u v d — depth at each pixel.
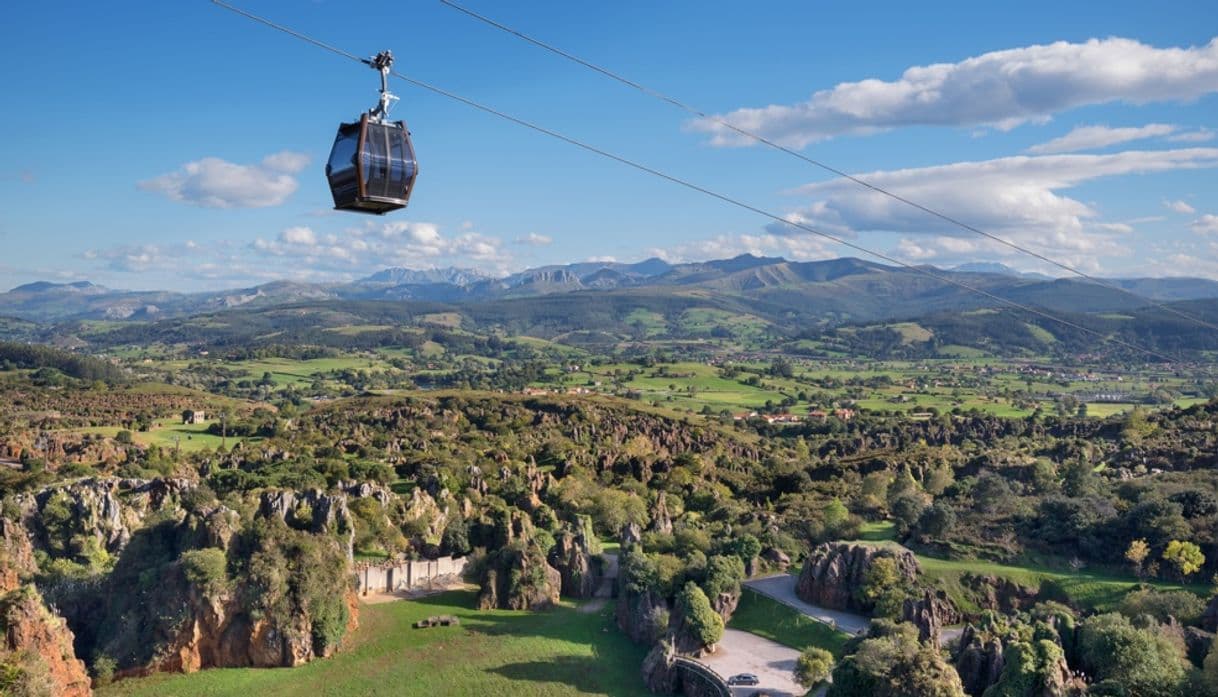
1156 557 143.75
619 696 126.62
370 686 127.12
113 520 174.50
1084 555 150.62
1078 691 98.19
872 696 102.62
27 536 163.50
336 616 137.62
